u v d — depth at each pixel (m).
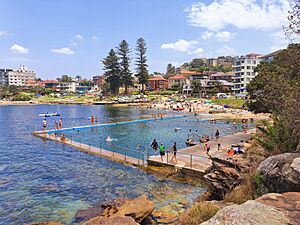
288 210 5.59
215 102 96.06
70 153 27.81
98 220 9.77
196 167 20.00
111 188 17.83
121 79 125.38
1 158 25.88
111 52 122.69
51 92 166.00
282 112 13.56
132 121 56.25
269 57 100.81
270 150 13.36
